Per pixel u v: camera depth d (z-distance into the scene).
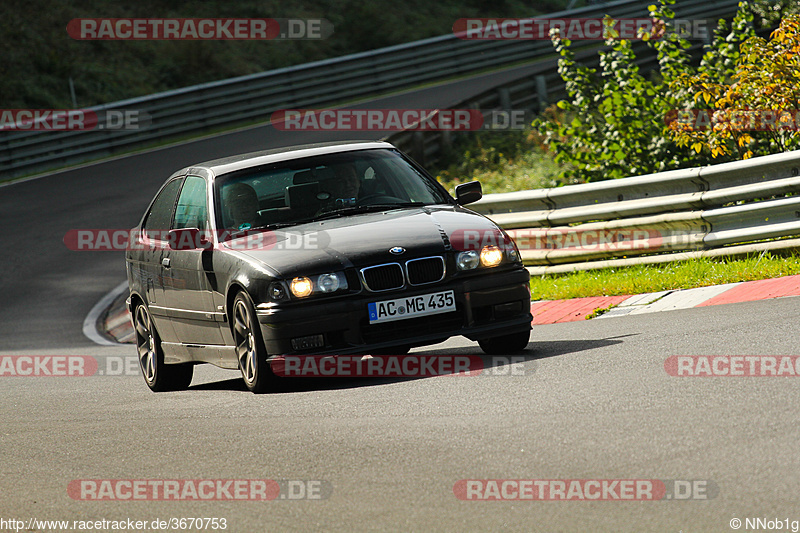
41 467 20.75
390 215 27.33
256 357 25.41
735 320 26.39
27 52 126.44
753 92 45.41
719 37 53.53
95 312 56.38
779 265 32.88
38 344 49.72
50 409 29.30
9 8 133.38
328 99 117.56
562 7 167.50
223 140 102.38
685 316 28.86
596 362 23.67
